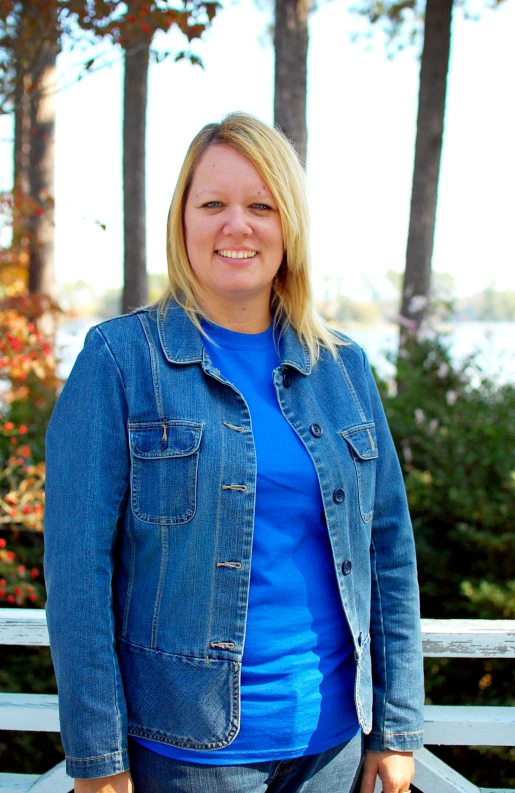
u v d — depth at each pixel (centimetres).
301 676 142
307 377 158
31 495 376
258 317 160
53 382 537
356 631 152
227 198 150
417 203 707
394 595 166
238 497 139
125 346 143
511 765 305
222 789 136
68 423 138
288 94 593
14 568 360
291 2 588
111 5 372
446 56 694
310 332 163
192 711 136
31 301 629
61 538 133
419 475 364
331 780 147
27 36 409
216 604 137
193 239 152
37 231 705
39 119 838
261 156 150
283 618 142
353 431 159
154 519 137
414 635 165
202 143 154
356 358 172
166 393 141
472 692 321
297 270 160
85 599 131
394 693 161
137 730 138
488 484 351
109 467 136
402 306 685
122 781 133
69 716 130
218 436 141
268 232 152
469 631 179
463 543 341
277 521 143
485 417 373
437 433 377
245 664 139
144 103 822
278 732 138
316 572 148
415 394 417
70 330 620
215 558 138
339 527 149
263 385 154
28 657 350
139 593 140
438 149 703
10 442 420
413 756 166
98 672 130
